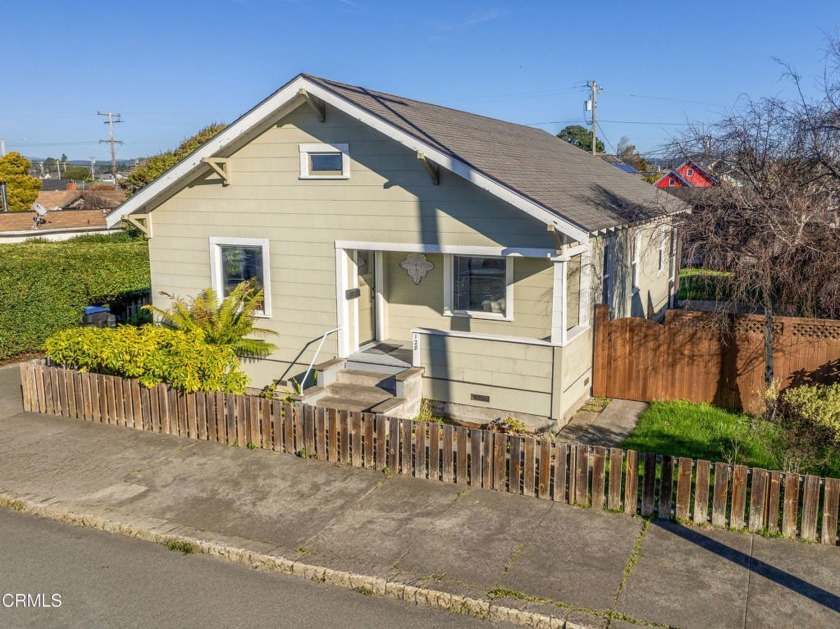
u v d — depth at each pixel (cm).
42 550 801
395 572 721
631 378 1333
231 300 1356
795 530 773
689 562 729
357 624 656
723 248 1176
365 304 1402
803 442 978
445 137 1280
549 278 1243
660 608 652
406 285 1412
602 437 1145
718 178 1294
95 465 1012
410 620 661
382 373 1267
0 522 869
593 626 627
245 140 1345
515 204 1096
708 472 793
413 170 1220
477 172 1113
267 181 1345
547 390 1162
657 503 825
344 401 1223
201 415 1097
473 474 916
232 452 1050
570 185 1420
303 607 685
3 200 4084
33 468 1005
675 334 1287
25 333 1691
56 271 1761
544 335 1266
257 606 686
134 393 1149
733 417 1209
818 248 1140
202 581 734
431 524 822
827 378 1195
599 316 1338
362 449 988
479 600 668
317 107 1258
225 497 905
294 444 1036
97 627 654
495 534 795
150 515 859
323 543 784
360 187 1268
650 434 1120
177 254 1459
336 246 1309
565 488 873
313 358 1310
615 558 739
